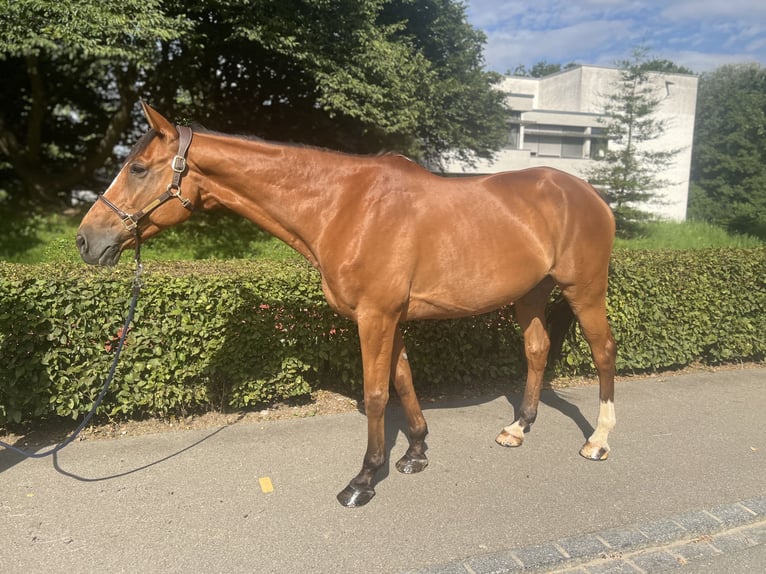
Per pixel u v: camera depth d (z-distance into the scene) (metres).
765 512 2.76
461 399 4.51
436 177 3.04
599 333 3.37
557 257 3.19
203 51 10.43
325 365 4.47
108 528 2.54
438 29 14.59
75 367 3.54
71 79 12.50
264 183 2.73
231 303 3.80
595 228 3.23
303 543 2.46
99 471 3.11
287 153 2.77
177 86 12.04
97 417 3.79
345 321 4.16
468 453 3.44
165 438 3.60
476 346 4.65
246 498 2.84
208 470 3.15
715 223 27.69
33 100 10.61
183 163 2.63
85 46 7.19
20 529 2.52
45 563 2.28
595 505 2.82
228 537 2.49
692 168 32.91
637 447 3.55
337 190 2.77
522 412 3.64
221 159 2.68
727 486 3.03
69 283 3.47
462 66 14.76
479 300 3.01
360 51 10.46
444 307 2.98
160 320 3.70
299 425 3.85
